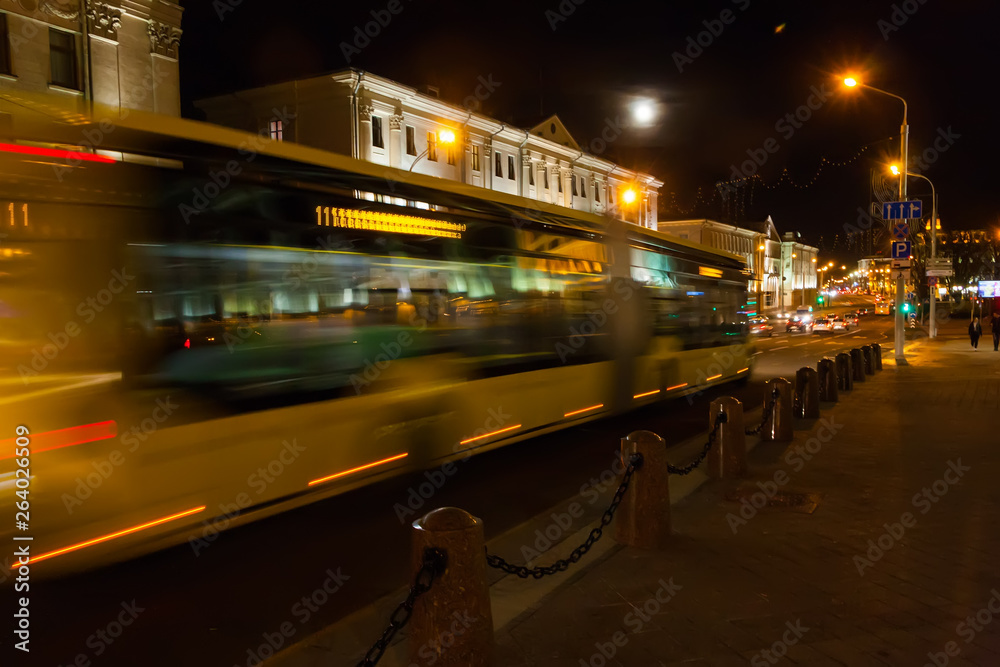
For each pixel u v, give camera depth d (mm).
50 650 4004
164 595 4820
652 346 11742
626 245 10914
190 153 4805
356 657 3709
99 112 4426
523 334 8367
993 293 46062
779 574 4867
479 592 3330
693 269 13750
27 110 4105
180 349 4684
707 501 6750
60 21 20406
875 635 3955
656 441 5473
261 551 5719
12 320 3969
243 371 5090
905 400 13875
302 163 5609
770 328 48844
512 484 7992
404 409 6547
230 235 5008
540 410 8703
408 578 5152
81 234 4223
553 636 3959
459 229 7305
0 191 3936
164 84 23031
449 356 7121
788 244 93188
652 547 5379
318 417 5645
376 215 6246
